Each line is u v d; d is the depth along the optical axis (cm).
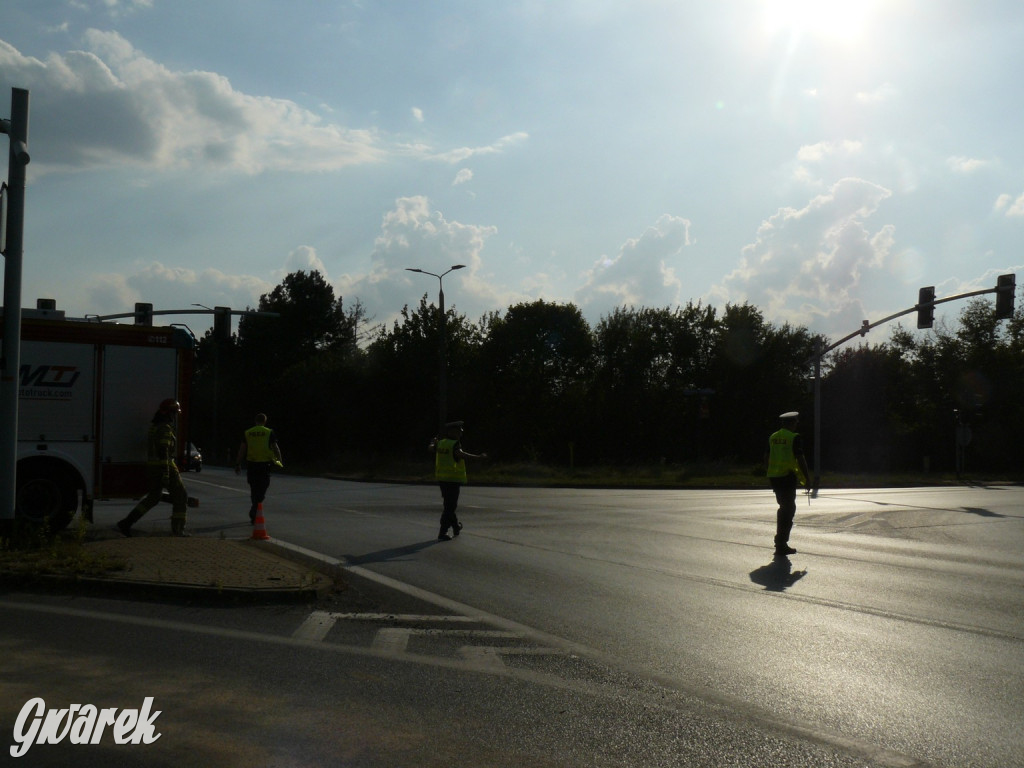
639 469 3981
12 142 1122
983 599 917
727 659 661
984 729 510
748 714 534
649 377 6450
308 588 866
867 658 667
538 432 4825
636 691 579
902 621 800
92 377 1363
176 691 563
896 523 1738
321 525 1559
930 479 3912
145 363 1395
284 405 5234
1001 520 1847
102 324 1370
